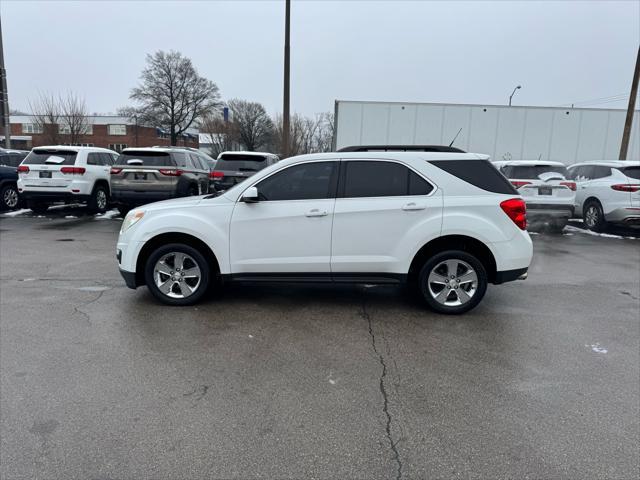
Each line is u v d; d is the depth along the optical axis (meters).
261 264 4.92
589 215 11.45
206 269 5.00
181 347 3.99
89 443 2.64
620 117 16.70
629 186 10.39
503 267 4.79
